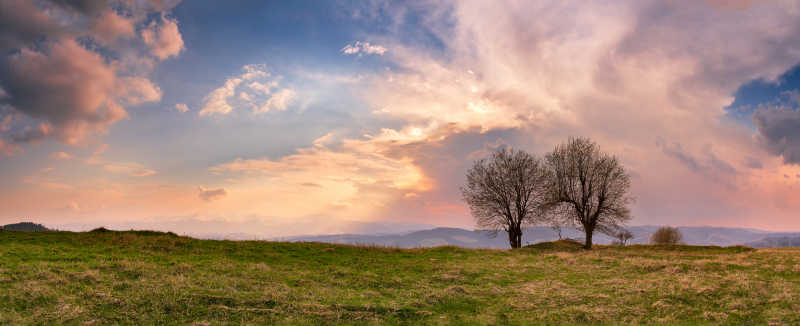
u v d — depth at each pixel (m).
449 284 21.02
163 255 24.22
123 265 19.28
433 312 15.45
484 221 52.91
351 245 35.81
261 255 27.30
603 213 47.12
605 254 35.59
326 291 17.88
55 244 24.72
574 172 48.91
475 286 20.55
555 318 14.82
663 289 18.50
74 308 13.03
